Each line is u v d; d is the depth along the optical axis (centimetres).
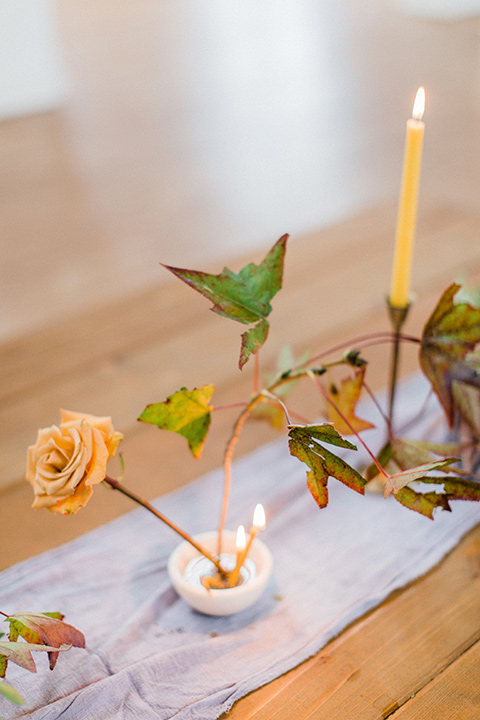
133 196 285
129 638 80
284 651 79
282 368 97
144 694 75
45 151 334
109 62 456
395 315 89
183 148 332
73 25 534
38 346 123
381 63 452
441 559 87
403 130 346
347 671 77
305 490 97
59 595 85
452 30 518
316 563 88
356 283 136
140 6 582
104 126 361
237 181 296
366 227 157
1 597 84
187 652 78
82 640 73
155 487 98
